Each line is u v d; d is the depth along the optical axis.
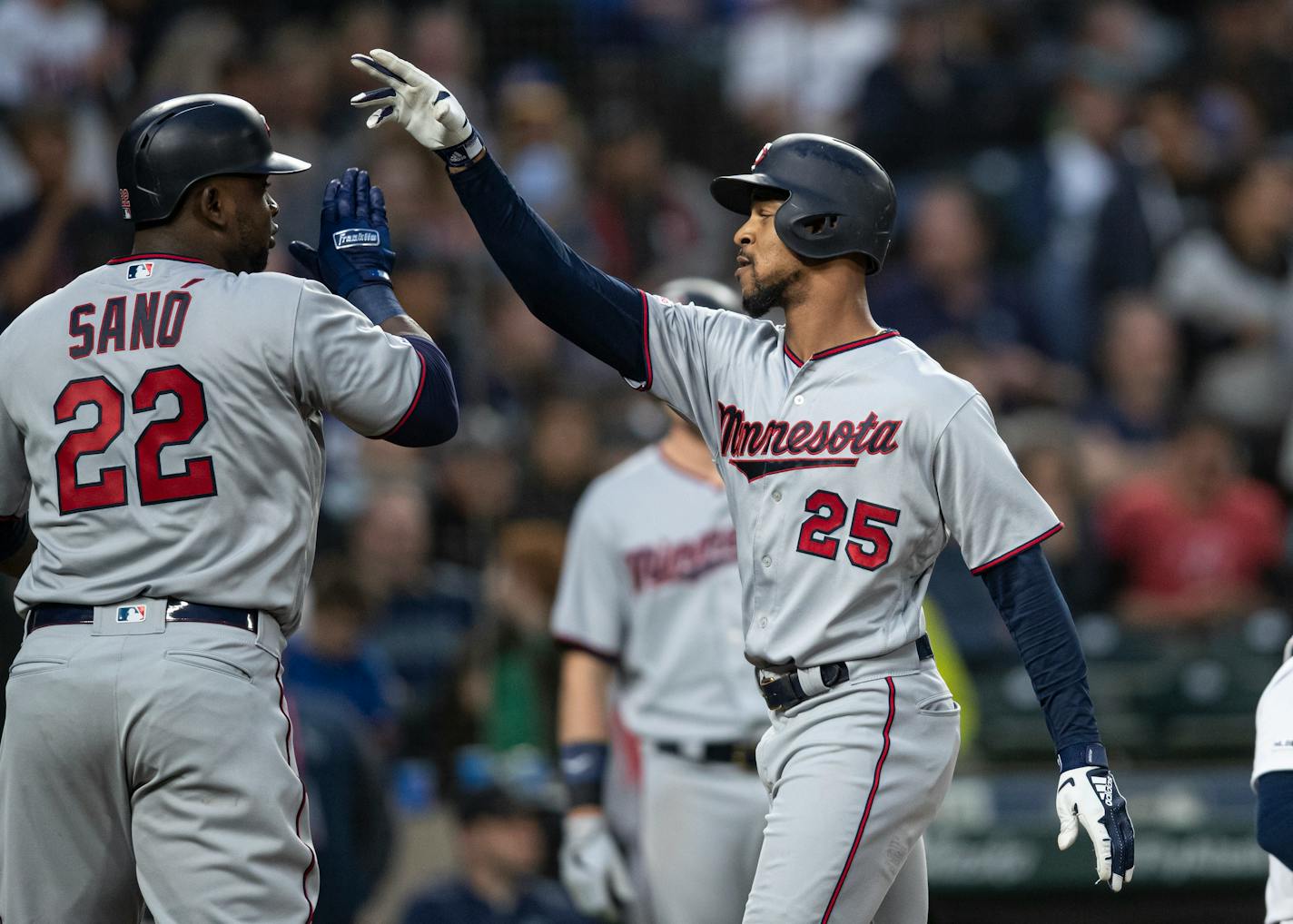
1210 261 37.59
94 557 12.69
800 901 12.97
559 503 28.69
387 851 22.78
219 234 13.41
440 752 26.06
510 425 30.19
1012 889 24.42
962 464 13.12
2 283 30.64
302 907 12.80
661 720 19.09
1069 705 13.02
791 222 13.43
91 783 12.70
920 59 38.97
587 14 36.59
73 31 34.78
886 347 13.58
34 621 12.93
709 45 40.50
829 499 13.30
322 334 12.92
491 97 35.16
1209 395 36.94
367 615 24.92
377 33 35.25
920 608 13.67
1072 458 30.30
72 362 12.90
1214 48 43.78
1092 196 37.53
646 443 30.06
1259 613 29.06
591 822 20.08
